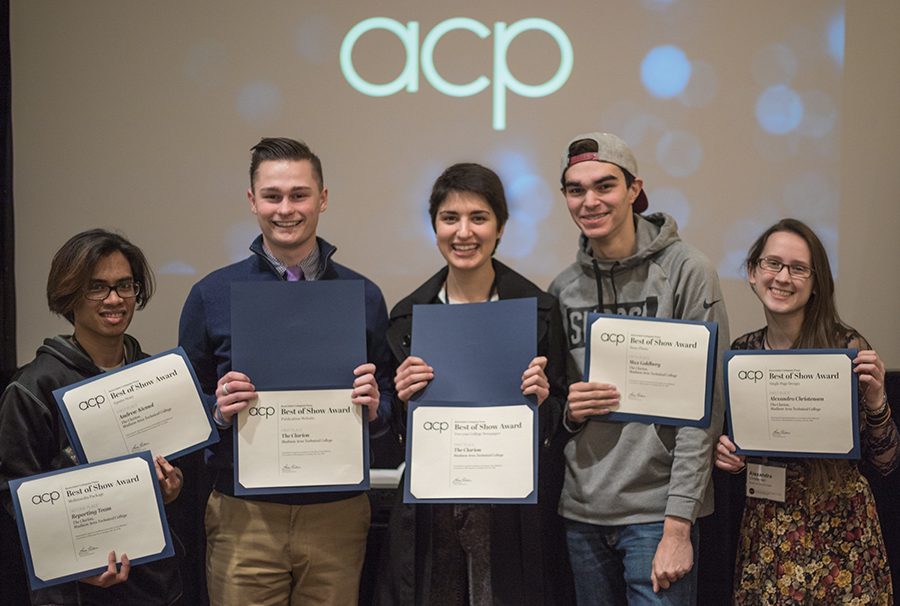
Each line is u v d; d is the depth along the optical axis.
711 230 3.16
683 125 3.14
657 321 2.11
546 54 3.16
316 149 3.18
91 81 3.15
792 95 3.13
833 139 3.13
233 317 2.08
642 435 2.13
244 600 2.12
